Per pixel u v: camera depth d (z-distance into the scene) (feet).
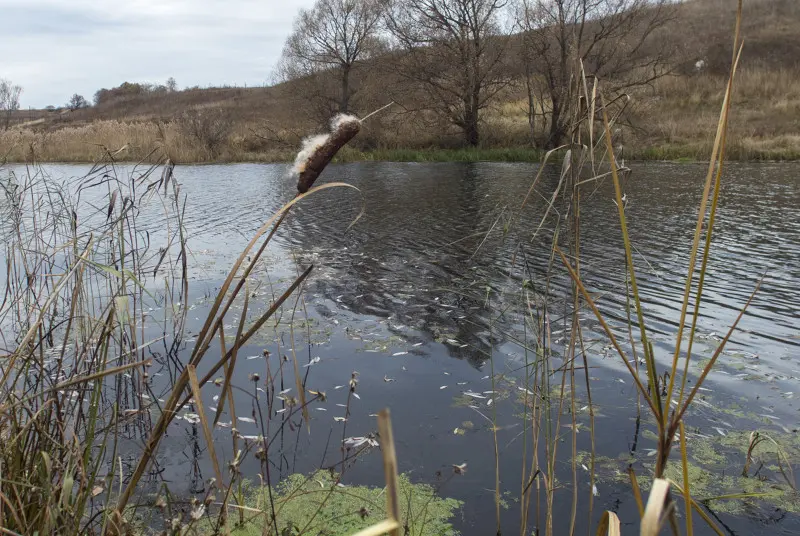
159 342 16.81
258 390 14.19
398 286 22.41
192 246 28.91
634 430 12.55
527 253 26.55
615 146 6.98
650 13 76.13
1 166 18.75
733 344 16.47
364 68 91.40
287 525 9.26
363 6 88.12
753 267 23.54
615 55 76.38
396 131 88.79
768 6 112.27
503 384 14.58
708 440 12.16
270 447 11.76
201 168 74.90
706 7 119.14
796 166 56.39
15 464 6.79
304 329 18.20
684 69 90.58
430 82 83.61
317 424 12.69
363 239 30.71
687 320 18.16
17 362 7.88
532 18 73.61
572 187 7.41
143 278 22.11
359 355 16.35
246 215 38.60
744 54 95.09
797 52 92.63
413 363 15.83
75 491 7.00
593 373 15.08
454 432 12.45
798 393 13.84
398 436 12.28
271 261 26.23
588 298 4.68
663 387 14.26
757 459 11.52
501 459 11.54
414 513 9.84
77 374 7.91
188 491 10.09
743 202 38.29
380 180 57.26
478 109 86.53
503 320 18.70
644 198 40.40
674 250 26.32
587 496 10.46
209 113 92.89
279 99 98.73
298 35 92.73
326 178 60.23
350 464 11.27
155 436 5.06
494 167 67.62
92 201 36.91
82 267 7.66
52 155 82.28
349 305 20.40
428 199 44.04
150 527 8.87
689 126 74.64
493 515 9.89
